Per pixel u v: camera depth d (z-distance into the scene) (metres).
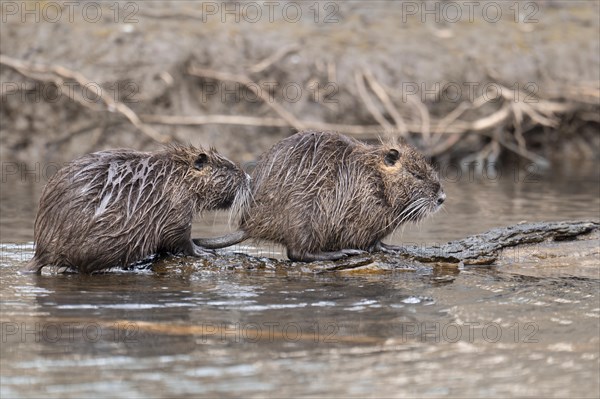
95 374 14.91
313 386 14.54
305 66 41.25
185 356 15.80
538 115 41.88
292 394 14.20
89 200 20.50
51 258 20.84
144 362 15.49
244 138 40.62
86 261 20.73
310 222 21.45
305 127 40.16
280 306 18.88
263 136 40.81
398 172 22.05
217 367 15.31
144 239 20.92
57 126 39.66
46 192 20.86
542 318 18.23
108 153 21.03
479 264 22.45
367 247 22.34
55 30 40.38
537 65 43.06
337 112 41.00
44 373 14.92
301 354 16.00
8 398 13.88
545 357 16.02
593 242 22.72
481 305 19.11
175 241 21.42
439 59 42.31
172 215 21.09
